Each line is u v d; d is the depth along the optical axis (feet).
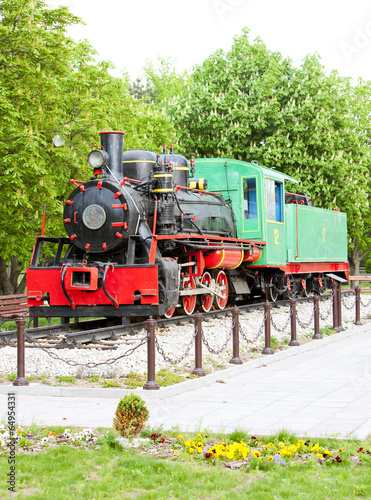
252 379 32.60
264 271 63.98
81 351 36.17
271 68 92.32
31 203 55.26
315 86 90.02
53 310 43.37
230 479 18.25
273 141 87.76
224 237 53.26
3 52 55.11
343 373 33.86
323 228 77.30
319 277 80.07
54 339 39.24
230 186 59.57
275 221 61.21
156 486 18.02
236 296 62.34
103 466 19.48
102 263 42.06
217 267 52.54
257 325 49.57
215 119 89.71
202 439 21.53
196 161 60.95
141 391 28.43
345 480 18.03
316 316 46.62
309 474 18.54
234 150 90.17
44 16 58.34
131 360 34.65
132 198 44.11
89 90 60.23
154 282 40.81
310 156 91.76
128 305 41.68
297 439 21.49
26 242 56.95
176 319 47.37
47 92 54.19
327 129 90.43
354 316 62.18
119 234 43.01
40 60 55.77
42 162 52.49
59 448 20.79
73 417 25.00
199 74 96.17
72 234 44.98
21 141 50.98
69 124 56.75
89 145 58.13
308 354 41.01
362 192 94.58
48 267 43.37
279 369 35.47
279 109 91.97
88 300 42.19
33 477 18.63
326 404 26.68
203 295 53.11
